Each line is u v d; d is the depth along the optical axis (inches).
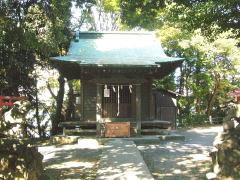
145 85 597.6
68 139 520.1
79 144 496.1
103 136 526.0
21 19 500.1
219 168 219.3
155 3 413.7
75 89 964.0
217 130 752.3
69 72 602.9
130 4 448.5
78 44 645.9
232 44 880.9
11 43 499.2
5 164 179.3
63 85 751.1
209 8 300.0
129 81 539.8
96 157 379.2
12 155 183.2
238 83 1061.1
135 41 682.8
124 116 572.7
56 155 397.1
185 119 1024.2
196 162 340.8
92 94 590.6
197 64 1033.5
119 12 999.0
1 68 542.0
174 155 387.5
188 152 409.4
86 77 588.7
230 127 237.1
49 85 840.9
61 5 511.5
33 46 492.4
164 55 604.4
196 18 319.0
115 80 538.0
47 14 497.0
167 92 848.9
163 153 404.5
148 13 462.0
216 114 1149.7
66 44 657.0
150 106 591.5
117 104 572.7
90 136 536.1
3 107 203.5
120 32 701.3
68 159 368.2
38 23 490.6
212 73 1027.9
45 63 650.8
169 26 916.0
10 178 178.9
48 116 770.8
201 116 1044.5
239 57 917.2
